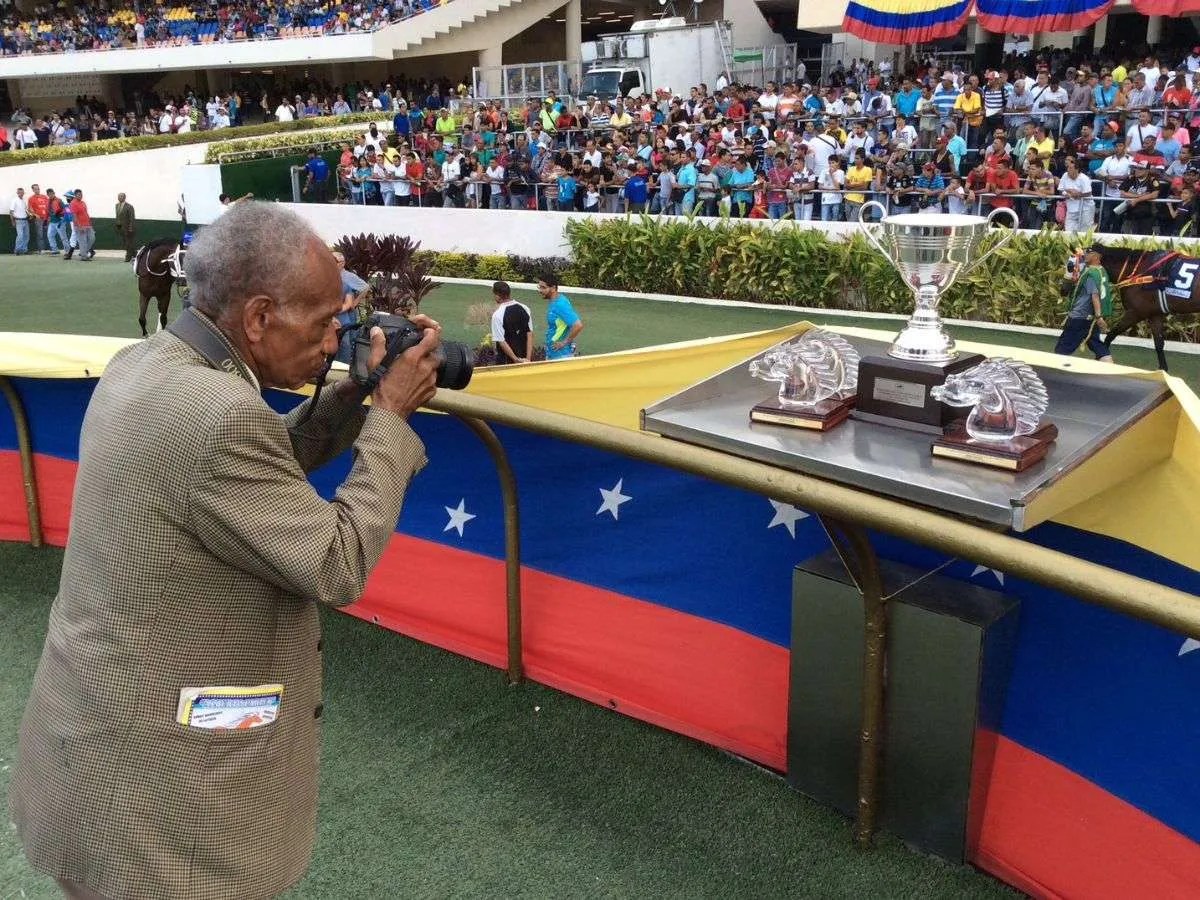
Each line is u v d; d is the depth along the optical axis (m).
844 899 2.54
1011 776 2.55
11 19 37.34
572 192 16.59
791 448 2.24
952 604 2.47
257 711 1.71
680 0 33.53
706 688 3.16
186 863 1.67
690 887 2.61
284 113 29.19
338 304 1.75
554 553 3.43
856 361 2.54
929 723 2.54
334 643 3.92
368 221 18.12
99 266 20.06
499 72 25.78
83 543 1.65
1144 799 2.27
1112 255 9.43
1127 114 14.69
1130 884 2.32
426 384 1.81
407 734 3.31
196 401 1.57
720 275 14.18
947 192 13.54
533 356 8.59
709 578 3.06
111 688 1.61
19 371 4.27
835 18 19.80
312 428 2.01
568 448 3.27
